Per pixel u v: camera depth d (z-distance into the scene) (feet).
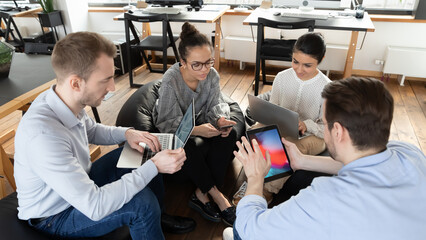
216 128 6.15
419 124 9.21
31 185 3.74
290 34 13.05
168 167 4.13
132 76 12.69
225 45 13.48
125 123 6.70
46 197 3.86
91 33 3.54
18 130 3.56
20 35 14.19
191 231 5.73
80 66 3.41
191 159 5.51
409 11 11.90
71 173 3.45
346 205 2.37
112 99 11.10
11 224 3.97
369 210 2.32
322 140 6.02
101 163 5.04
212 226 5.86
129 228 4.53
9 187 6.88
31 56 7.96
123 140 5.14
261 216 2.87
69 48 3.38
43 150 3.36
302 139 5.89
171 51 14.94
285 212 2.65
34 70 6.97
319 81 5.93
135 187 3.85
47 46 8.68
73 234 4.06
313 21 9.37
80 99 3.73
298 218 2.55
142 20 10.78
